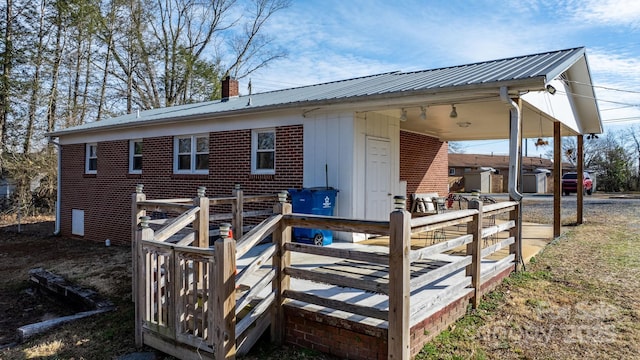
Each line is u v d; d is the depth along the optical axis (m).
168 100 28.50
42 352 4.82
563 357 3.91
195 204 5.63
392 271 3.56
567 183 29.77
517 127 5.96
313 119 8.27
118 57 26.25
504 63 7.97
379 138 8.65
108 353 4.68
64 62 22.66
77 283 7.91
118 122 12.68
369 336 3.88
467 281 4.93
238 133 9.54
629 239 9.62
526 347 4.11
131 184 12.25
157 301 4.52
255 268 4.19
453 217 4.39
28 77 20.38
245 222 9.22
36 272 8.77
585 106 11.07
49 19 21.30
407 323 3.57
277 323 4.48
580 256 7.75
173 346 4.34
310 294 4.31
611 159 36.34
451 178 37.97
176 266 4.26
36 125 20.55
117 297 6.96
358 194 7.93
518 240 6.56
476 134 12.87
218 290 3.85
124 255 10.70
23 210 18.88
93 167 13.90
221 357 3.85
